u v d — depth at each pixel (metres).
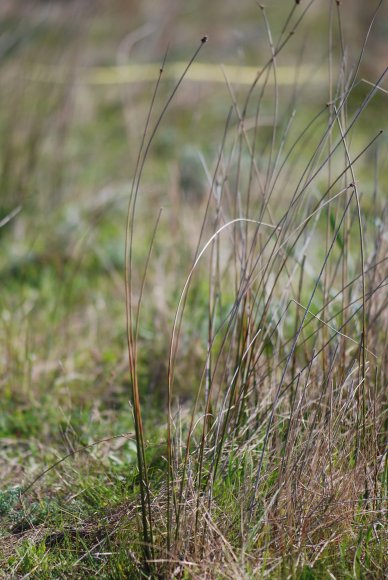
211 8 14.34
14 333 5.57
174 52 12.31
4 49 8.64
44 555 3.51
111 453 4.30
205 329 5.27
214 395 4.37
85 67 9.48
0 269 6.71
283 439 3.72
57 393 5.03
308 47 11.98
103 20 13.25
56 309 5.88
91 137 9.36
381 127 9.66
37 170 7.75
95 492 3.90
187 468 3.55
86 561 3.51
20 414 4.80
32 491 4.03
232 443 3.62
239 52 6.63
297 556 3.25
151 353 5.32
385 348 3.98
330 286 4.08
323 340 3.95
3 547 3.63
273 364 3.98
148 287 6.07
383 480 3.58
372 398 3.85
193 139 9.29
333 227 3.90
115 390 5.05
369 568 3.28
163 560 3.13
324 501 3.38
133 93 10.53
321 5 13.22
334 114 4.01
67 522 3.76
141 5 13.47
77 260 6.70
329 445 3.45
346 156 3.92
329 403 3.67
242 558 3.13
